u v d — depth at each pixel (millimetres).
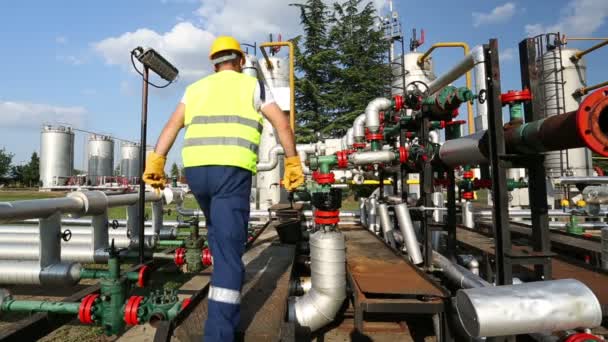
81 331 3645
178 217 7801
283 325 1939
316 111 23984
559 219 9594
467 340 2545
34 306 2791
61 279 3582
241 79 2090
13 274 3561
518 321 1682
